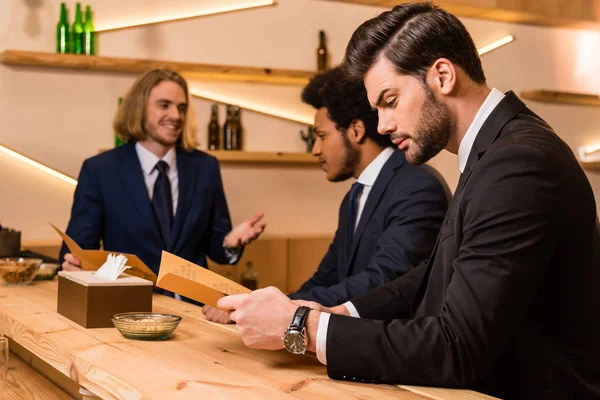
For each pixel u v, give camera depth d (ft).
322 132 8.91
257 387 4.49
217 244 11.44
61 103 13.91
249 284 14.61
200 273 5.51
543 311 4.93
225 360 5.17
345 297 7.76
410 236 7.90
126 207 10.88
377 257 7.97
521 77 17.81
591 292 4.88
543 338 4.93
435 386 4.62
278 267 15.20
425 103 5.22
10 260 8.93
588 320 4.90
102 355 5.24
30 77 13.66
